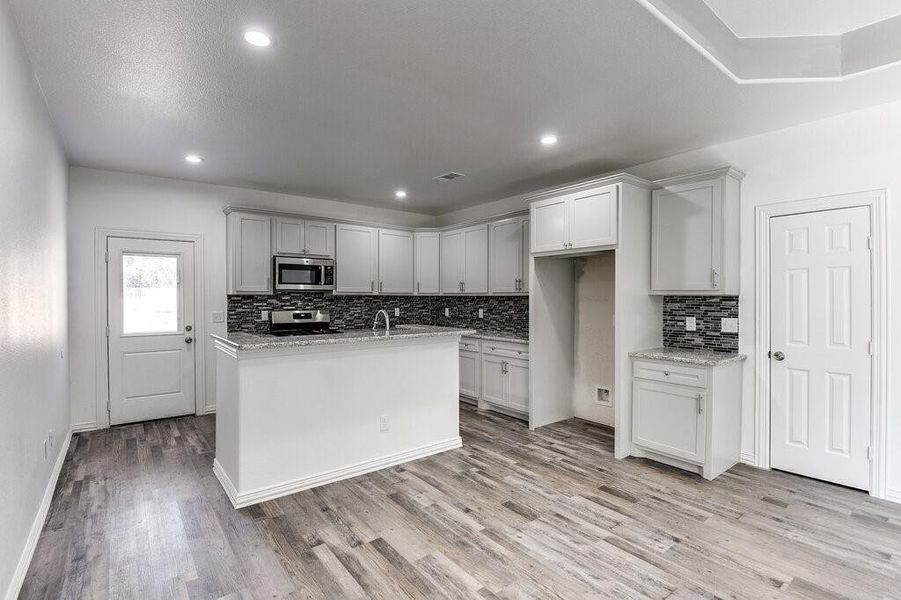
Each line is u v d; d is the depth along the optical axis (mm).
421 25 2020
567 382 4793
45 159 2809
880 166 2879
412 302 6516
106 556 2260
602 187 3684
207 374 4945
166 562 2215
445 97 2762
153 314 4668
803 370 3213
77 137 3414
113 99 2758
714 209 3381
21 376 2127
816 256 3143
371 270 5789
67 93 2670
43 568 2158
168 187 4691
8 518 1880
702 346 3727
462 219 6363
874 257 2906
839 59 2498
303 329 5500
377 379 3441
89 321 4328
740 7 2232
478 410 5180
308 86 2607
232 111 2955
